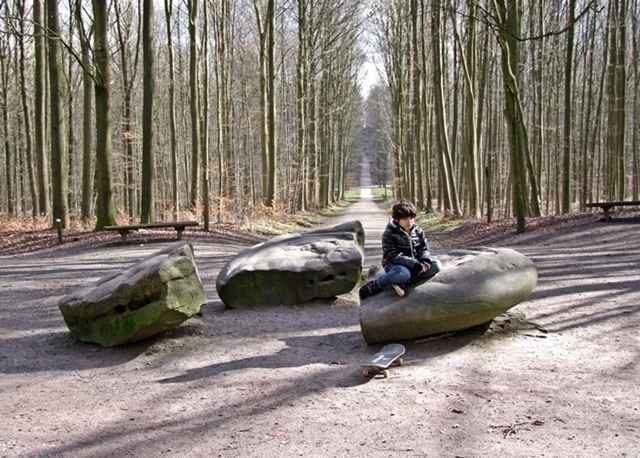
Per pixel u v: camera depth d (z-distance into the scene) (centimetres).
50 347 671
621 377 502
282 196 3831
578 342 612
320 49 3916
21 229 2094
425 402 461
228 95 3059
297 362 589
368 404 462
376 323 603
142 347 650
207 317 791
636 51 2812
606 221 1641
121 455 390
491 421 420
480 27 2827
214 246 1658
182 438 414
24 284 1045
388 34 4056
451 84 4125
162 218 2506
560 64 2908
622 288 861
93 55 1805
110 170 1898
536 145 2762
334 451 381
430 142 3869
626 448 371
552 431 400
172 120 2552
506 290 620
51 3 1909
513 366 545
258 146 4619
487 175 2105
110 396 510
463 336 632
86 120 2227
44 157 2312
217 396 497
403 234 618
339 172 7275
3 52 2739
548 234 1617
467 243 1828
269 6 2752
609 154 2859
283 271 863
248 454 382
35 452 398
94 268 1228
